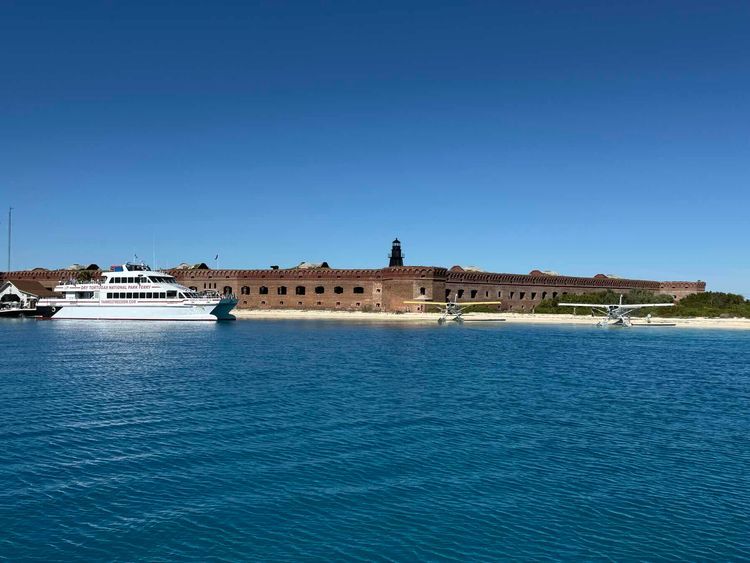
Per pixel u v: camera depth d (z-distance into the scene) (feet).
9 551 54.85
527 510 63.93
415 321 397.19
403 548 55.88
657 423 101.81
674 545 56.75
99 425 96.84
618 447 86.53
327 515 62.34
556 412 109.70
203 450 83.25
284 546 56.08
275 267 490.08
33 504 64.64
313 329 324.80
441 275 427.33
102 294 374.22
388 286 434.71
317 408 110.11
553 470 76.02
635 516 62.69
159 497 66.59
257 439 88.84
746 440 91.25
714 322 403.95
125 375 149.69
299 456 80.69
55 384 135.33
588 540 57.57
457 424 99.25
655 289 565.94
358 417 103.35
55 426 96.12
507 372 161.58
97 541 56.80
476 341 261.03
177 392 125.49
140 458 79.71
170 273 480.64
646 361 193.06
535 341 265.13
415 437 90.68
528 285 479.82
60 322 370.12
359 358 190.39
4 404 112.47
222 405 112.27
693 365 183.62
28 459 79.10
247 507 64.08
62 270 486.38
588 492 68.85
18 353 199.41
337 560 53.78
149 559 53.78
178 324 353.51
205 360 181.68
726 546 56.70
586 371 165.99
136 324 353.31
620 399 123.44
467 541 57.21
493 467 76.95
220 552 55.01
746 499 67.36
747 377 158.51
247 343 240.94
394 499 66.39
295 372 156.35
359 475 73.51
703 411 112.27
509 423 100.42
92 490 68.49
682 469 76.95
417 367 169.37
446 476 73.51
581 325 388.57
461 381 144.15
